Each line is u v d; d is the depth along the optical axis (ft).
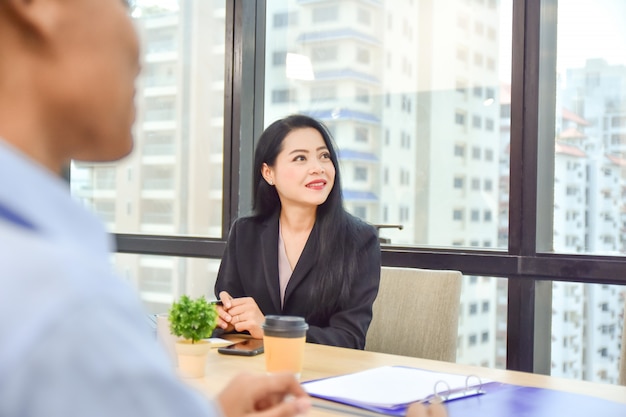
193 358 3.97
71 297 0.88
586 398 3.47
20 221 0.97
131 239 11.35
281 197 6.47
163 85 11.19
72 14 1.18
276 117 10.38
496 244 8.61
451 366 4.38
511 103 8.13
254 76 10.45
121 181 11.70
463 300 8.79
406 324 6.46
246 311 5.33
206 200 10.86
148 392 0.91
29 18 1.14
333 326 5.83
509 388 3.68
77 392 0.86
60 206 1.03
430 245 9.07
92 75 1.20
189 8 10.89
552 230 8.32
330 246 6.08
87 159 1.32
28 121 1.17
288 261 6.33
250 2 10.34
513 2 8.11
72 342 0.86
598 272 7.60
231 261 6.62
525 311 8.13
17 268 0.88
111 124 1.26
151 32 11.26
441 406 2.54
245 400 2.40
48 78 1.17
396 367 4.15
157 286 11.35
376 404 3.22
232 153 10.28
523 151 8.07
